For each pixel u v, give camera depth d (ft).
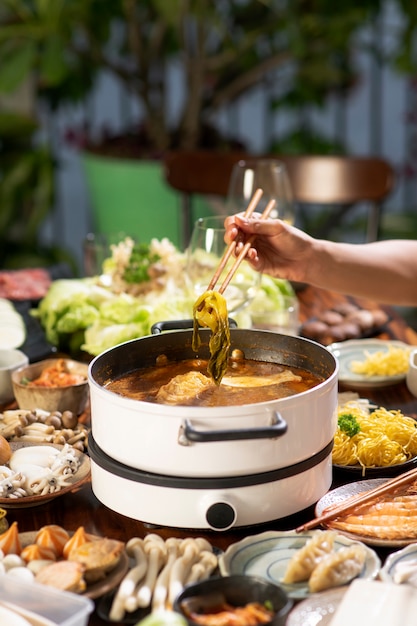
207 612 3.09
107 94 17.22
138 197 12.44
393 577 3.39
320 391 3.76
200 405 3.96
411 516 3.81
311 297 7.66
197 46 12.61
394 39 16.02
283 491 3.74
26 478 4.15
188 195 10.15
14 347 6.24
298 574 3.34
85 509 4.12
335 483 4.31
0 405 5.50
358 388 5.64
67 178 16.98
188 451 3.59
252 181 7.20
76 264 14.02
